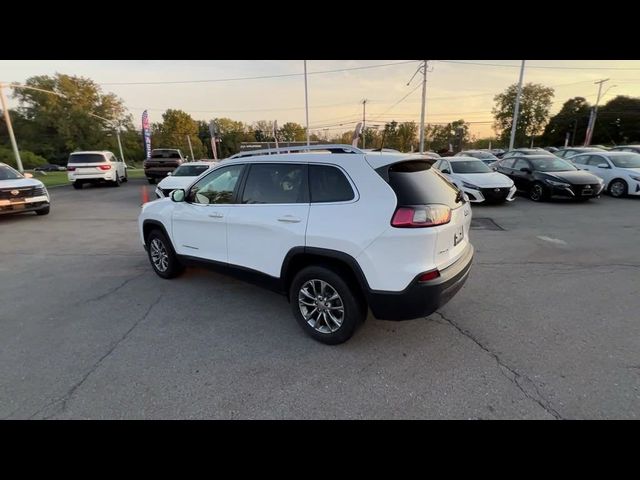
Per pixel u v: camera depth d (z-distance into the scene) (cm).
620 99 6950
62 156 6169
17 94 5944
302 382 254
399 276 257
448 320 338
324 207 283
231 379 259
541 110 6894
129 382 257
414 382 251
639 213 856
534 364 267
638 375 252
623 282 426
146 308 381
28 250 635
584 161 1257
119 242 692
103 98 6200
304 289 307
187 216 400
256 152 382
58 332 331
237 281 458
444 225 265
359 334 317
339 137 6531
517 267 488
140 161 7650
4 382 258
